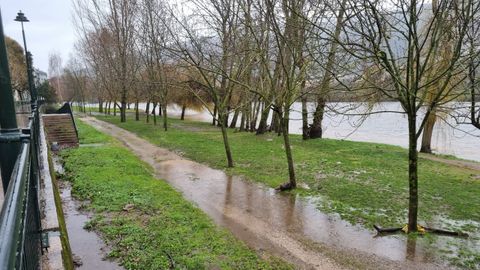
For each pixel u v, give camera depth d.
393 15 8.41
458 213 10.23
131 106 96.06
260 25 15.43
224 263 7.03
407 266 7.36
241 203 11.30
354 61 10.23
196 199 11.73
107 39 41.56
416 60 8.05
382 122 50.62
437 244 8.30
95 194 11.23
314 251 8.00
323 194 12.13
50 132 23.78
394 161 17.25
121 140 26.53
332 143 22.83
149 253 7.33
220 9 20.88
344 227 9.34
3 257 1.44
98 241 8.02
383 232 8.92
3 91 4.44
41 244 5.22
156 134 29.11
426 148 21.19
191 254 7.33
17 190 2.37
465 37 9.71
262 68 18.58
